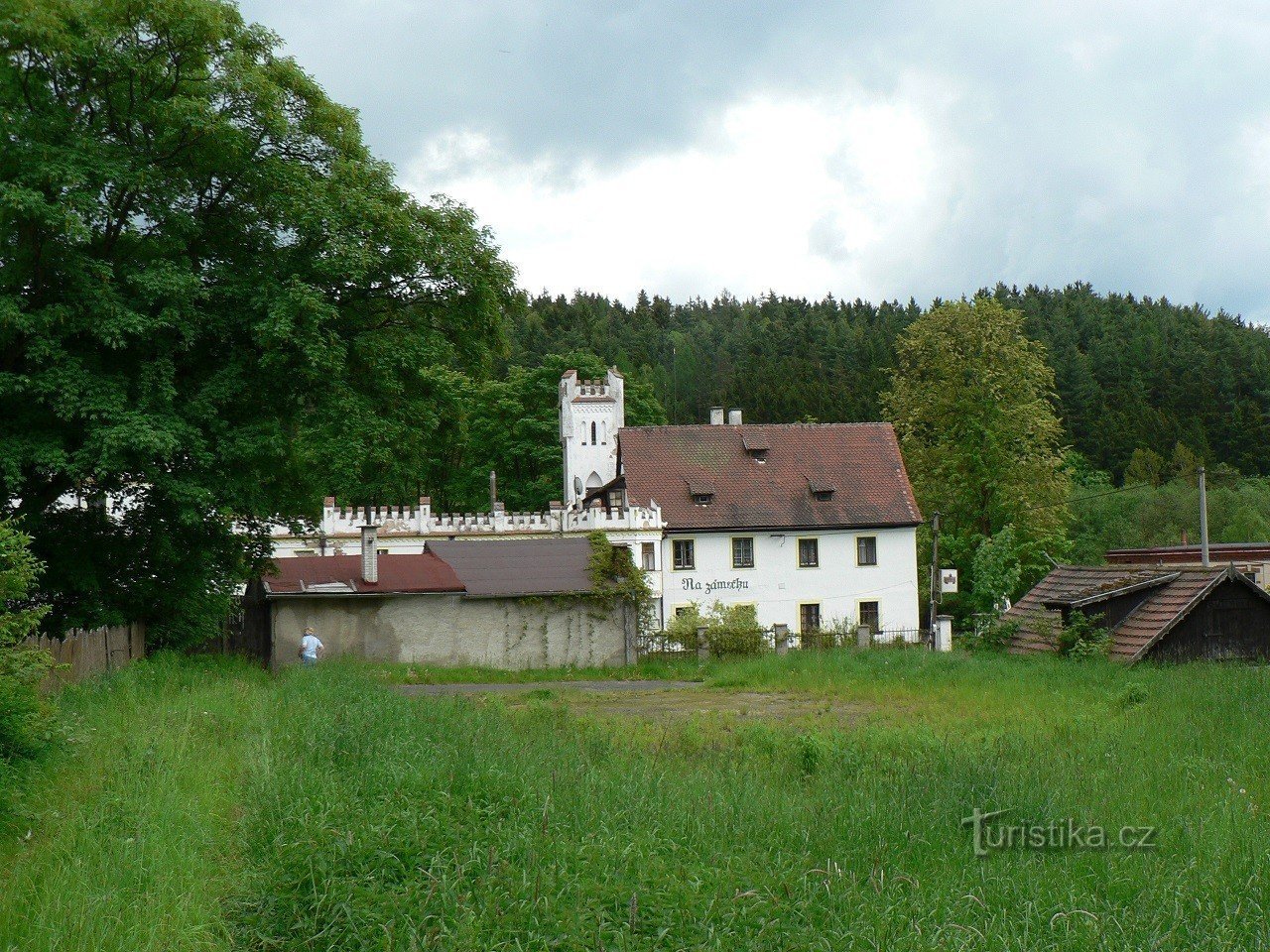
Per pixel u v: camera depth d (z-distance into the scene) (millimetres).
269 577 40031
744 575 57781
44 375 22141
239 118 25172
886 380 113375
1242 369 114688
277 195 25109
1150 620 34875
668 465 60562
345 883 8969
